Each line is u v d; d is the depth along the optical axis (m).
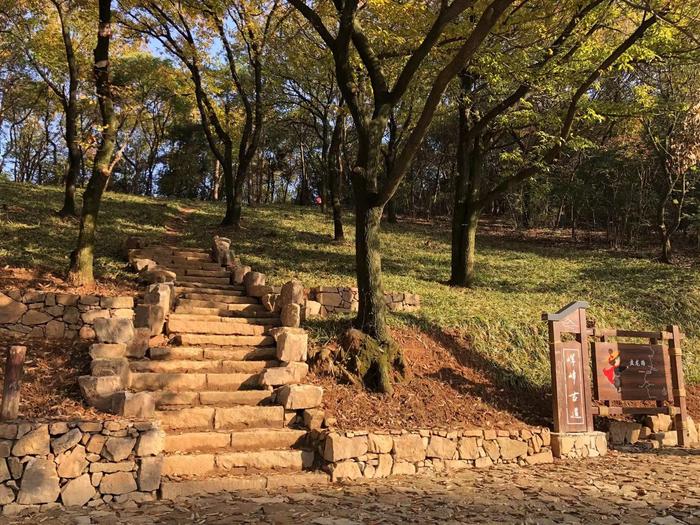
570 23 11.16
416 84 12.12
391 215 24.70
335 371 7.93
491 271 15.52
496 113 12.18
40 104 28.70
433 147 30.83
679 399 8.95
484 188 26.03
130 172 39.94
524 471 6.78
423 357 9.14
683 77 16.03
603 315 12.16
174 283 10.30
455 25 10.30
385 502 5.16
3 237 11.76
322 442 6.25
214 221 18.81
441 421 7.56
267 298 9.95
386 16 10.44
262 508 4.86
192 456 5.67
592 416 8.14
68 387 6.40
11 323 7.75
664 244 17.38
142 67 24.11
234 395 6.92
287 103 21.62
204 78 18.72
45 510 4.78
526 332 10.52
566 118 11.66
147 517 4.60
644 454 8.05
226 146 17.97
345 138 25.33
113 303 8.35
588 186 20.44
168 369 7.26
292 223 20.41
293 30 17.16
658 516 5.00
